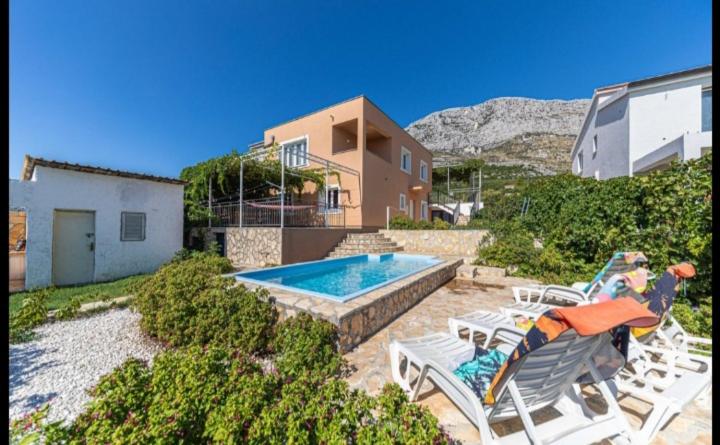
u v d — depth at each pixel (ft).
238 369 6.73
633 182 19.80
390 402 5.60
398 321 14.28
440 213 78.64
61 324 13.62
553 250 23.25
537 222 27.63
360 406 5.62
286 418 5.20
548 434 5.60
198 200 39.32
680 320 12.30
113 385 5.76
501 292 19.99
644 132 33.73
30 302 13.71
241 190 31.99
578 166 54.95
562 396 6.56
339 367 9.58
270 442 4.67
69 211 23.18
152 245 27.73
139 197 26.89
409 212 59.06
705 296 15.56
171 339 11.03
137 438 4.34
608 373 6.45
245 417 4.99
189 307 11.71
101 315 14.87
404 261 31.83
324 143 45.39
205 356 6.79
